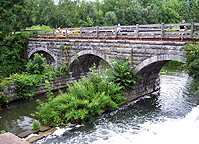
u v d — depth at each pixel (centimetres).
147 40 1688
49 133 1291
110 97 1652
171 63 3797
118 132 1288
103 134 1267
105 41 1947
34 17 4656
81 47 2219
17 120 1552
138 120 1484
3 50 2834
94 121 1471
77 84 1560
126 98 1855
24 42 3009
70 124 1412
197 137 1058
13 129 1391
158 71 2269
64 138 1230
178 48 1473
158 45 1578
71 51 2364
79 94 1514
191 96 2042
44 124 1432
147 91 2161
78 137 1238
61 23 5091
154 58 1617
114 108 1695
